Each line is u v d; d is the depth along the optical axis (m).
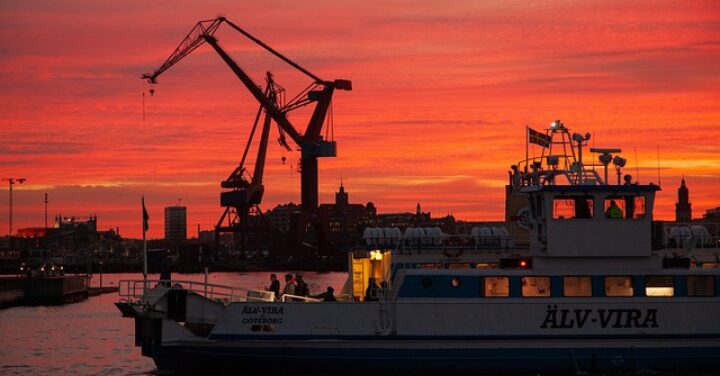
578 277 54.25
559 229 54.09
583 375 53.81
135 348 87.00
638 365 54.00
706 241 60.47
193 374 55.28
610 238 54.25
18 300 163.25
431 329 53.62
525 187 56.19
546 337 53.72
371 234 58.16
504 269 54.50
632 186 54.28
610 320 54.00
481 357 53.72
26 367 73.12
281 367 54.47
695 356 54.25
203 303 55.53
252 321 54.50
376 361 53.94
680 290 54.47
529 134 58.03
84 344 91.75
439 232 57.66
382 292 54.50
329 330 54.09
